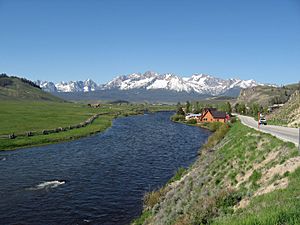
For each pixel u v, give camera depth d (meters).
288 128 53.88
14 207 39.44
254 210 18.23
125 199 41.97
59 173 55.78
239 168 29.81
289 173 22.19
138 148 81.94
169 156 70.56
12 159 68.06
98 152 76.44
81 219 35.94
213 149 49.75
